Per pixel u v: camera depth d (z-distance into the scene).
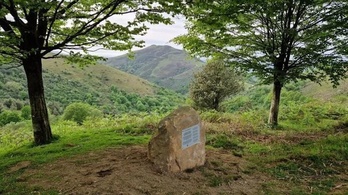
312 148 7.53
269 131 10.16
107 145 7.35
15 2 6.25
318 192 4.90
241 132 9.66
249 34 10.59
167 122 5.21
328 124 11.95
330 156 6.76
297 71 10.05
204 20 7.76
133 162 5.50
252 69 10.47
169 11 7.23
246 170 5.82
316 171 5.98
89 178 4.85
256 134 9.59
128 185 4.55
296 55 10.10
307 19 10.21
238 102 23.80
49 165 5.88
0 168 6.13
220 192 4.76
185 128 5.42
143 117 14.18
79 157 6.23
